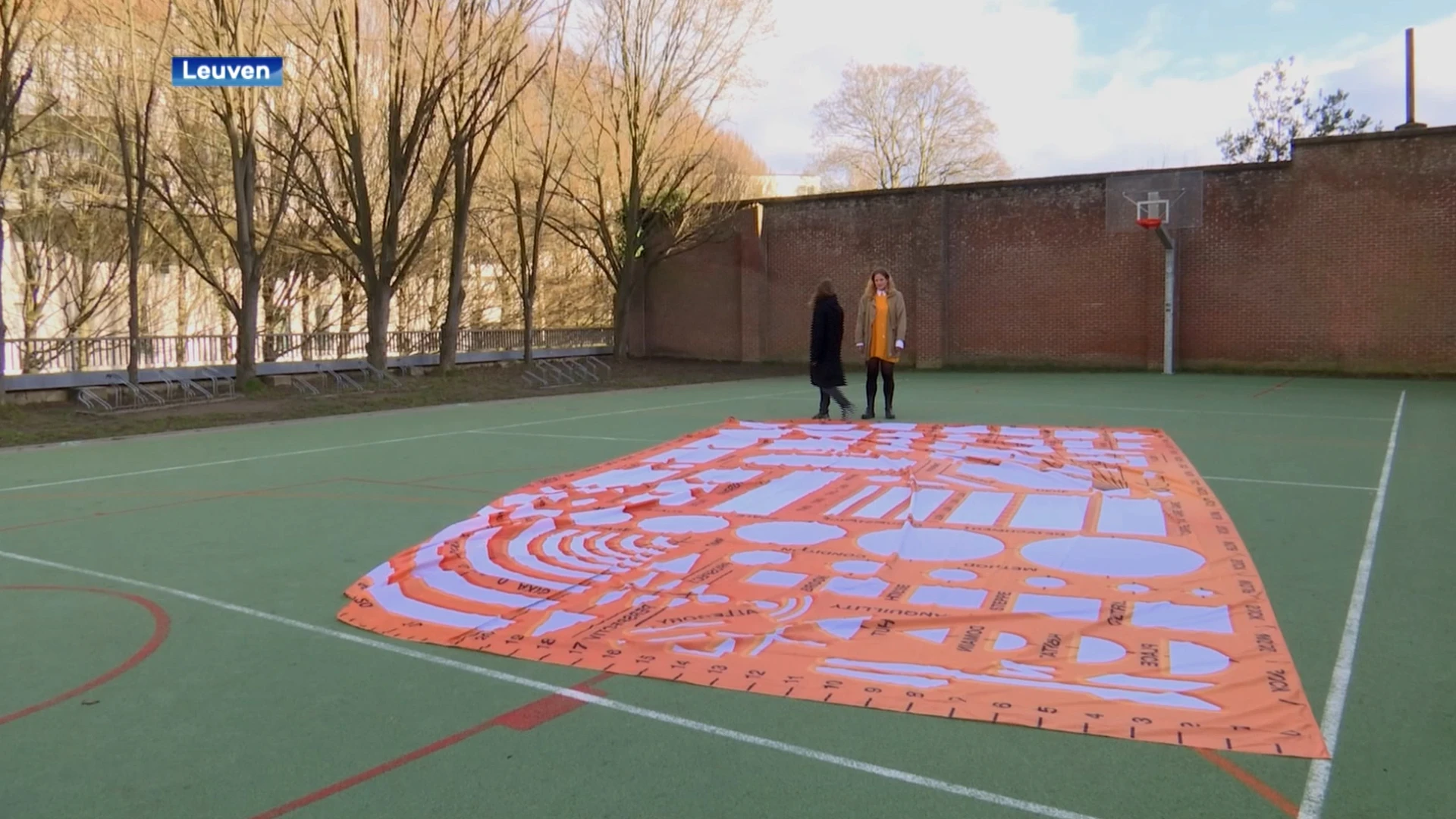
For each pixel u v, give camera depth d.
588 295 32.47
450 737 3.44
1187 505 6.94
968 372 24.81
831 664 3.99
